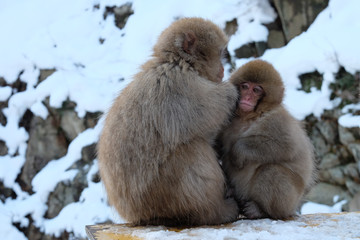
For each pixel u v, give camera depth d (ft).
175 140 13.05
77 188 31.96
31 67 36.60
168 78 13.52
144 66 14.61
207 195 13.29
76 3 42.65
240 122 14.74
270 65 14.74
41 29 40.52
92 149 32.27
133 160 13.21
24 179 33.99
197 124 13.29
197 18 15.29
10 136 34.81
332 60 28.27
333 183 27.89
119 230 13.44
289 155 13.84
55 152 34.22
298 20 31.60
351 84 27.53
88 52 37.68
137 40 36.68
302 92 29.35
